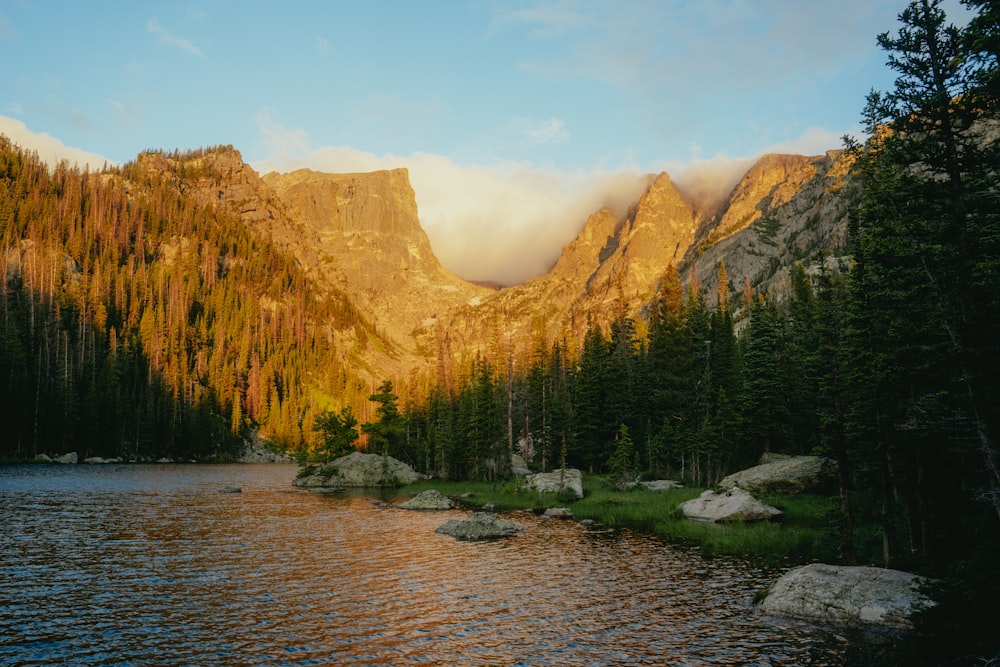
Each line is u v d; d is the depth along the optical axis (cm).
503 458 8625
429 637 1900
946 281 2041
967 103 1895
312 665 1648
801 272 7600
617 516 4844
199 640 1827
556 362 10881
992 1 1642
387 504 5750
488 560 3103
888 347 2494
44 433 11031
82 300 15062
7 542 3241
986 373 1839
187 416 14138
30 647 1736
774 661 1697
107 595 2284
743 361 7538
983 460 2197
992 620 1579
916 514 2788
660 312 10500
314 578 2648
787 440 6650
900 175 2181
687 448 6756
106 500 5262
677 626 2028
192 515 4528
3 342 10912
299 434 16675
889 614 1967
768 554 3244
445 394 12031
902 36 2017
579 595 2422
